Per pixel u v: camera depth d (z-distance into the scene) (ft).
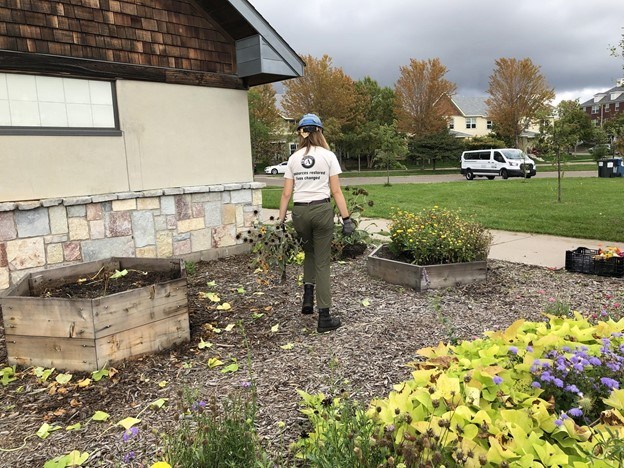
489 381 6.98
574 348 8.01
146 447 7.95
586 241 25.89
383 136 80.59
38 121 17.15
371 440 5.82
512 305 14.92
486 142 151.84
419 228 19.12
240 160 23.25
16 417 9.18
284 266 17.28
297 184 13.10
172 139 20.66
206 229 21.91
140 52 19.40
